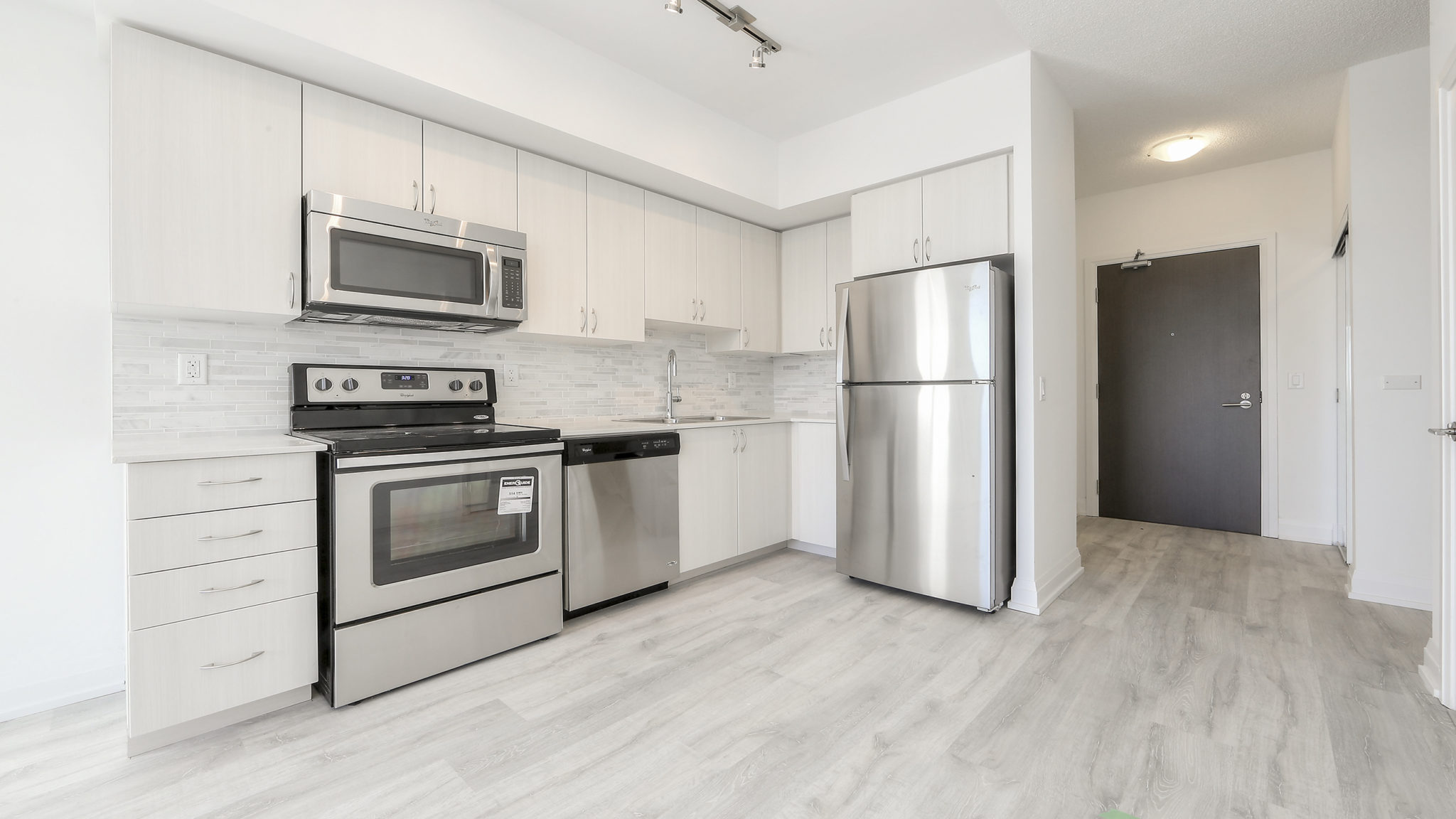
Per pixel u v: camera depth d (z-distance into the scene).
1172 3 2.36
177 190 1.86
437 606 2.15
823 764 1.65
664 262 3.36
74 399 2.04
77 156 2.04
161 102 1.84
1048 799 1.50
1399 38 2.62
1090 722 1.83
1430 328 2.71
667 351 3.79
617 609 2.85
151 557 1.67
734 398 4.23
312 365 2.34
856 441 3.13
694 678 2.15
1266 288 4.07
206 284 1.91
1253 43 2.65
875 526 3.06
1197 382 4.34
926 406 2.86
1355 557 2.89
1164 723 1.82
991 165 2.92
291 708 1.94
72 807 1.48
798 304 4.07
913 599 2.96
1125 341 4.64
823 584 3.21
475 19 2.29
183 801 1.50
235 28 1.83
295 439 2.12
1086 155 3.92
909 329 2.91
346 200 2.13
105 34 1.89
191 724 1.77
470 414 2.77
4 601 1.93
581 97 2.64
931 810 1.46
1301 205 3.95
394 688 2.06
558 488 2.53
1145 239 4.52
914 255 3.17
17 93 1.95
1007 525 2.80
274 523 1.88
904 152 3.16
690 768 1.63
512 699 2.01
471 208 2.53
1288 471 4.02
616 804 1.49
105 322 2.09
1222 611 2.73
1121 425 4.66
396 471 2.06
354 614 1.97
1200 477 4.34
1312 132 3.59
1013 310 2.86
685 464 3.20
